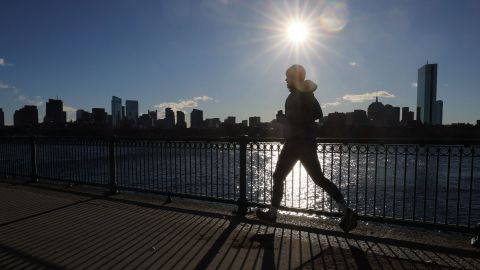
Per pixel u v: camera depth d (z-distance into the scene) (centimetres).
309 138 527
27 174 1175
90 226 619
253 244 512
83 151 1062
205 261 454
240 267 432
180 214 697
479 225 499
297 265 434
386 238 529
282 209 669
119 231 588
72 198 868
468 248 484
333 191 521
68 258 471
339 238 532
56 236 565
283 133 544
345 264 434
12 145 1258
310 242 517
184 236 556
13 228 612
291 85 531
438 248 486
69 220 660
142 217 677
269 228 589
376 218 581
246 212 699
